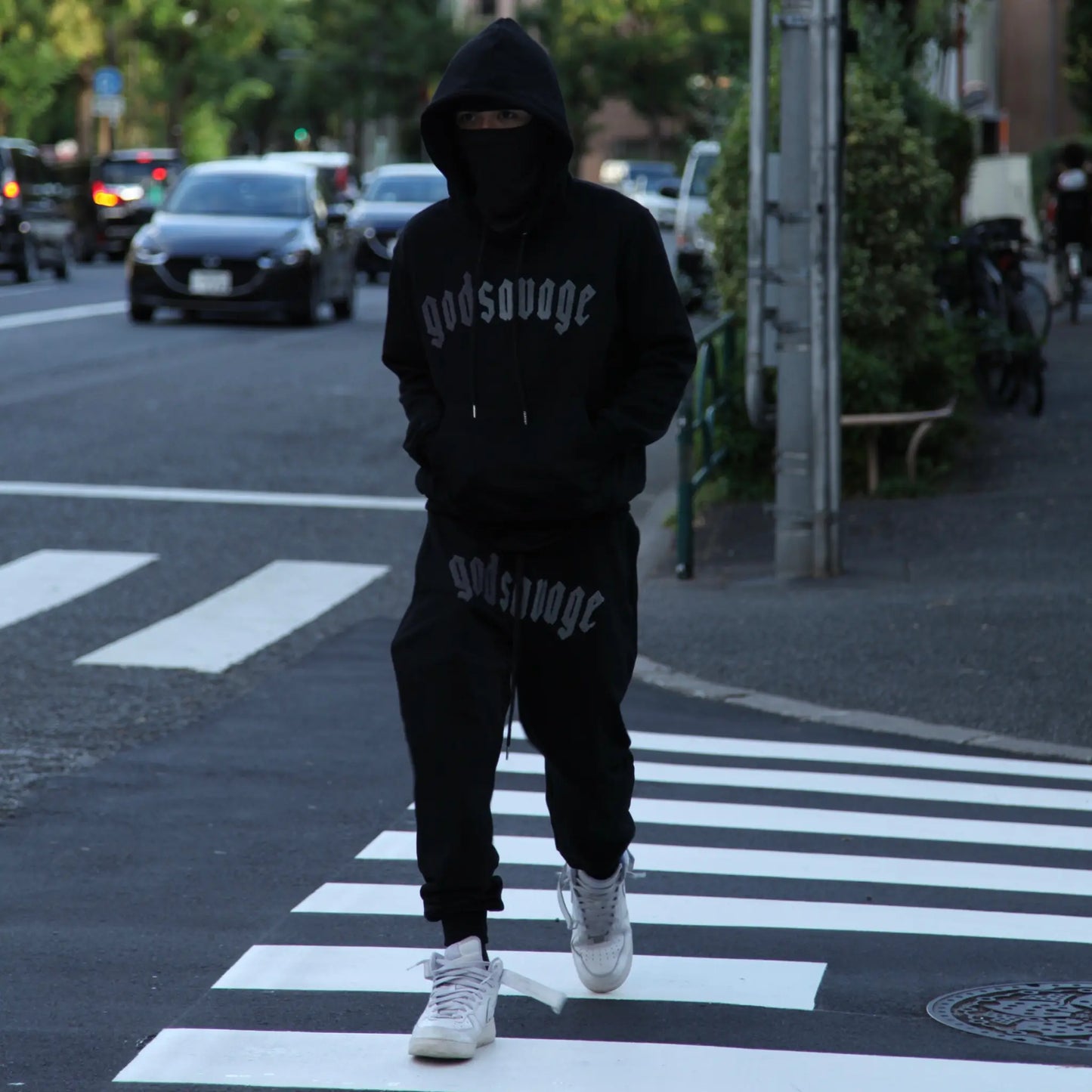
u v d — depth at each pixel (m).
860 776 15.25
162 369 42.69
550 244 8.67
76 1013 9.70
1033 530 25.03
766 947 10.81
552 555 8.76
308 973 10.27
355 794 14.32
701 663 19.23
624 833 9.30
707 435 24.80
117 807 13.91
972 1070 8.95
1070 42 80.75
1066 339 43.72
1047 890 12.12
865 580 22.84
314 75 156.50
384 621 21.42
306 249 53.25
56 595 22.33
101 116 134.00
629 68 147.25
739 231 29.50
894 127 28.52
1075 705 17.56
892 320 28.39
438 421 8.85
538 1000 9.68
